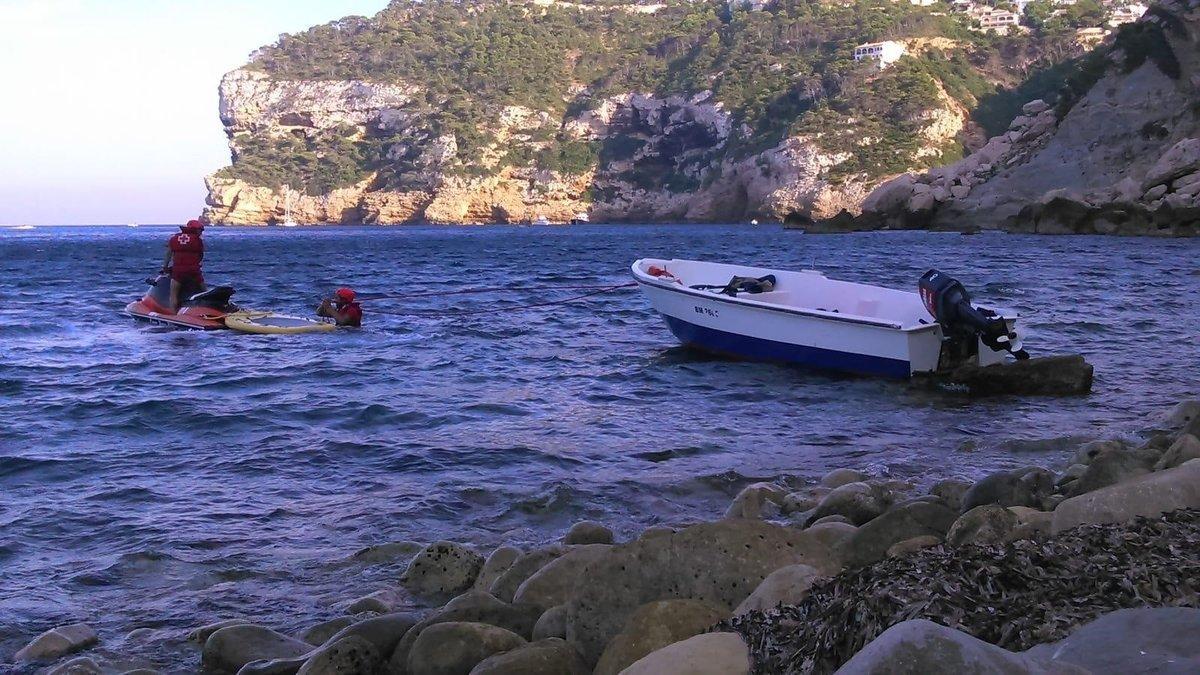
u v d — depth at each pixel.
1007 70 169.75
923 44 172.50
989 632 3.40
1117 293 24.47
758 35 190.12
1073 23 176.62
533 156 177.62
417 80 196.62
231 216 179.75
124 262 49.03
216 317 19.12
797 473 8.72
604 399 12.32
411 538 6.93
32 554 6.59
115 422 10.98
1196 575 3.71
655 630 4.12
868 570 3.98
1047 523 5.42
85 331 18.86
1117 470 6.74
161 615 5.56
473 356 15.70
